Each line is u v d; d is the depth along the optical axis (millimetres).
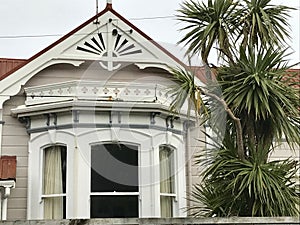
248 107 6445
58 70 10000
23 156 9711
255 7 7055
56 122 9523
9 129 9750
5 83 9664
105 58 9398
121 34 9734
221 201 6336
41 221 4258
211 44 6887
